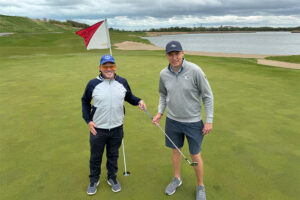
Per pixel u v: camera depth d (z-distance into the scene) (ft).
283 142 11.37
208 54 69.31
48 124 13.64
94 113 7.32
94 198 7.68
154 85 22.27
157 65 33.60
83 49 68.49
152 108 16.21
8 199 7.64
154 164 9.62
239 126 13.20
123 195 7.82
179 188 8.17
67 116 14.83
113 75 7.31
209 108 7.04
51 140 11.70
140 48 81.51
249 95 19.13
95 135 7.45
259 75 27.07
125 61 37.70
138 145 11.17
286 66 43.91
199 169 7.58
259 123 13.60
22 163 9.68
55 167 9.41
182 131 7.45
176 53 6.46
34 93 20.18
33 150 10.73
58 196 7.78
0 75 27.73
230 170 9.15
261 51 97.25
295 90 20.66
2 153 10.44
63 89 21.33
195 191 8.02
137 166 9.48
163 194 7.87
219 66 33.22
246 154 10.30
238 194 7.82
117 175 8.91
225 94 19.42
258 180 8.54
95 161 7.87
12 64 35.83
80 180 8.63
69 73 28.78
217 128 12.92
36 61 38.86
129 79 24.82
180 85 6.93
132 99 8.05
